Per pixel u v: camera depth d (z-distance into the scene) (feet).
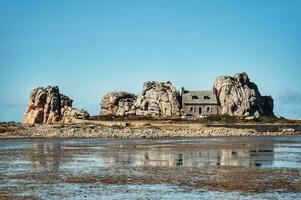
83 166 165.99
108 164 172.86
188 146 288.92
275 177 132.57
